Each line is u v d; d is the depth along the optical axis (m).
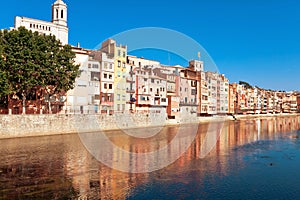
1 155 32.09
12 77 46.00
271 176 23.75
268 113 185.38
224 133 64.62
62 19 83.50
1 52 43.66
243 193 19.17
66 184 20.55
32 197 17.72
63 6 83.69
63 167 26.02
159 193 18.83
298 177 23.45
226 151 37.56
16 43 46.06
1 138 44.47
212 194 18.86
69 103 61.19
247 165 28.12
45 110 57.69
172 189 19.73
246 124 98.69
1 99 52.75
